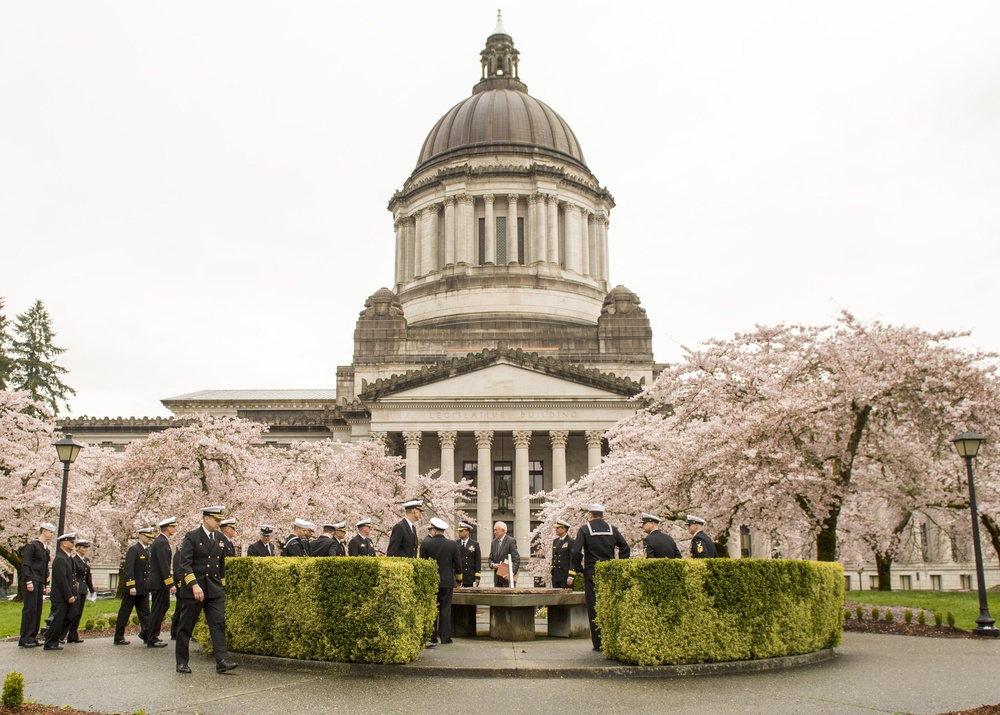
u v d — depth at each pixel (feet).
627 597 55.16
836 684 51.65
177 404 322.55
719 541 115.96
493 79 341.82
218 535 57.41
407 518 66.44
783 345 114.42
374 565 55.47
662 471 123.44
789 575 59.67
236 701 45.78
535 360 228.84
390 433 230.07
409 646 54.80
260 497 153.89
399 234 319.06
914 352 101.09
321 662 55.31
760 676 54.39
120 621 72.13
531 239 296.92
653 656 54.44
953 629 82.53
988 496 118.62
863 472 108.99
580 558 65.00
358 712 43.21
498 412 228.22
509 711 43.62
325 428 268.82
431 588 58.90
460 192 298.15
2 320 291.99
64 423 272.31
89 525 160.97
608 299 273.95
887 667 58.49
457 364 228.63
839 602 65.77
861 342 105.09
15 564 156.87
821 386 105.09
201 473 151.64
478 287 287.28
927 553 240.73
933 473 111.55
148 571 73.46
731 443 104.58
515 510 224.33
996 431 100.37
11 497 150.00
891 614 91.30
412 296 297.12
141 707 44.32
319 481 176.14
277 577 58.18
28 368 297.74
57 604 68.28
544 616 98.73
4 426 157.69
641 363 261.44
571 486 174.81
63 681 51.88
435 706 44.73
